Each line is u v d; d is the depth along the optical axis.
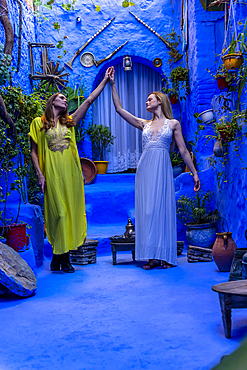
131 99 8.80
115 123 8.77
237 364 0.16
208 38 5.69
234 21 3.67
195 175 3.98
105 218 6.59
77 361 1.59
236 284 1.92
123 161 8.71
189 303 2.46
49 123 3.74
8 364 1.57
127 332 1.94
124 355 1.63
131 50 8.25
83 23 8.27
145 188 3.88
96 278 3.42
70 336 1.91
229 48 3.71
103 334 1.92
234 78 3.57
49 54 8.19
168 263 3.83
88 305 2.51
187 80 6.79
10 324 2.14
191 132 6.59
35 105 4.43
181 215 5.06
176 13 8.16
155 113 4.07
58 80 6.95
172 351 1.65
